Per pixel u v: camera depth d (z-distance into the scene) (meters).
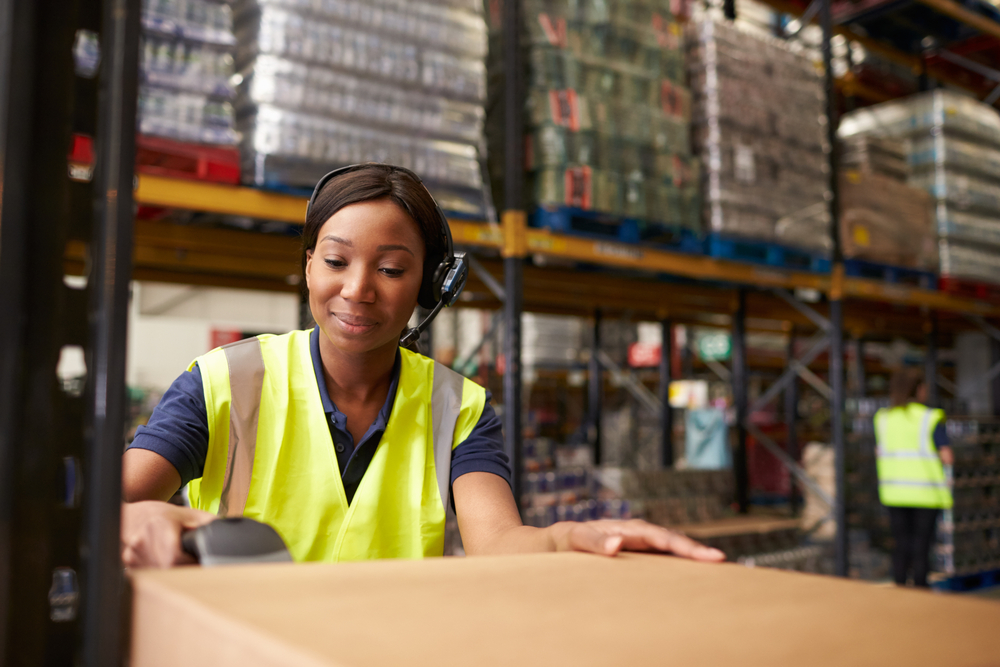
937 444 5.15
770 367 10.98
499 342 9.00
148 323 12.49
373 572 0.53
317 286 0.97
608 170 4.12
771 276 5.06
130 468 0.91
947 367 11.42
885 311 7.75
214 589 0.45
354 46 3.14
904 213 6.05
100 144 0.51
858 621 0.40
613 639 0.36
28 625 0.51
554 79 3.97
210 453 1.01
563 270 4.96
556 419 10.58
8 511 0.50
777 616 0.42
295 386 1.05
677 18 4.98
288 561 0.59
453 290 1.20
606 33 4.21
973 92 8.90
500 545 0.90
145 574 0.49
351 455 1.04
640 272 4.98
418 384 1.12
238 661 0.34
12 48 0.51
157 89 2.74
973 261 6.55
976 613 0.43
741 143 4.81
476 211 3.53
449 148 3.41
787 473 8.59
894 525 5.35
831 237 5.43
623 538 0.70
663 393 6.47
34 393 0.52
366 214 0.95
